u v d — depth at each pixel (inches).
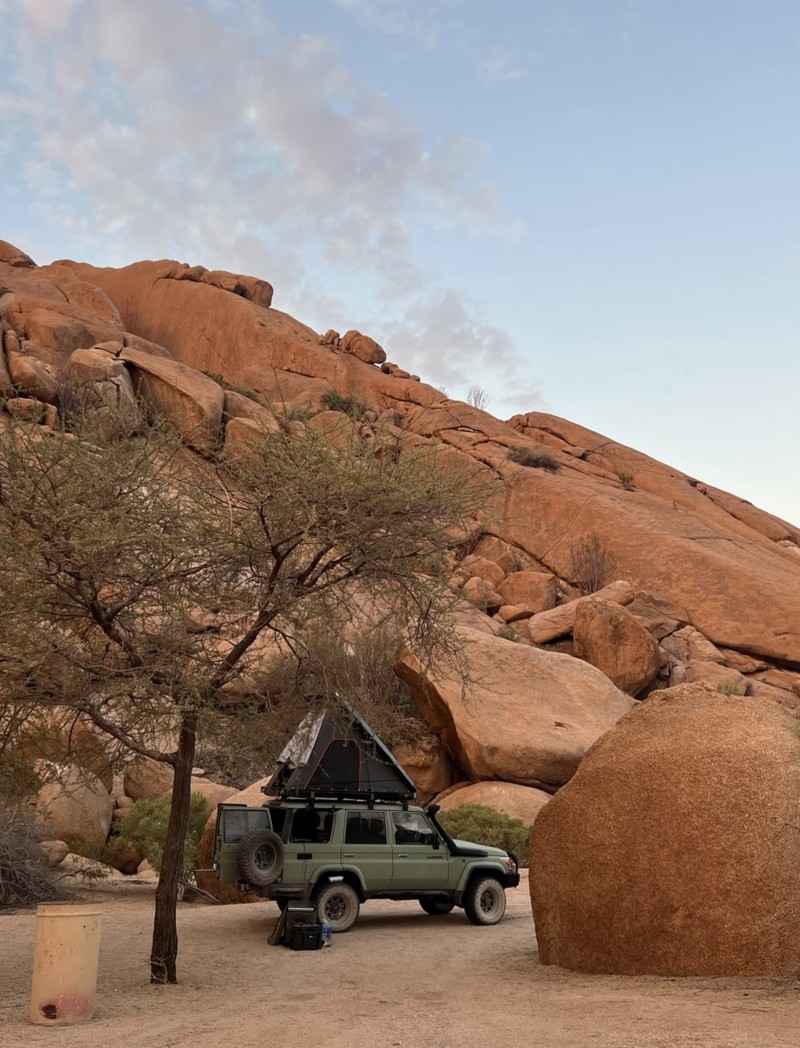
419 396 2827.3
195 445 404.5
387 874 519.2
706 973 341.1
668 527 2043.6
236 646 390.3
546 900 400.5
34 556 343.6
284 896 491.8
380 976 382.9
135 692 370.9
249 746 437.7
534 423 2797.7
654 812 371.2
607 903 372.5
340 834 513.0
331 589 409.7
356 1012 305.3
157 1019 299.4
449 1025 275.9
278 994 345.4
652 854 365.1
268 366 3139.8
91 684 366.0
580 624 1486.2
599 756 411.5
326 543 384.5
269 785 545.3
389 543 394.6
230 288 3631.9
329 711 452.8
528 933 509.0
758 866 342.0
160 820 764.6
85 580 358.6
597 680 1120.8
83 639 385.4
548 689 1073.5
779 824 347.9
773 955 333.1
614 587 1792.6
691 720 404.5
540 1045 243.6
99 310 3388.3
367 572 402.3
